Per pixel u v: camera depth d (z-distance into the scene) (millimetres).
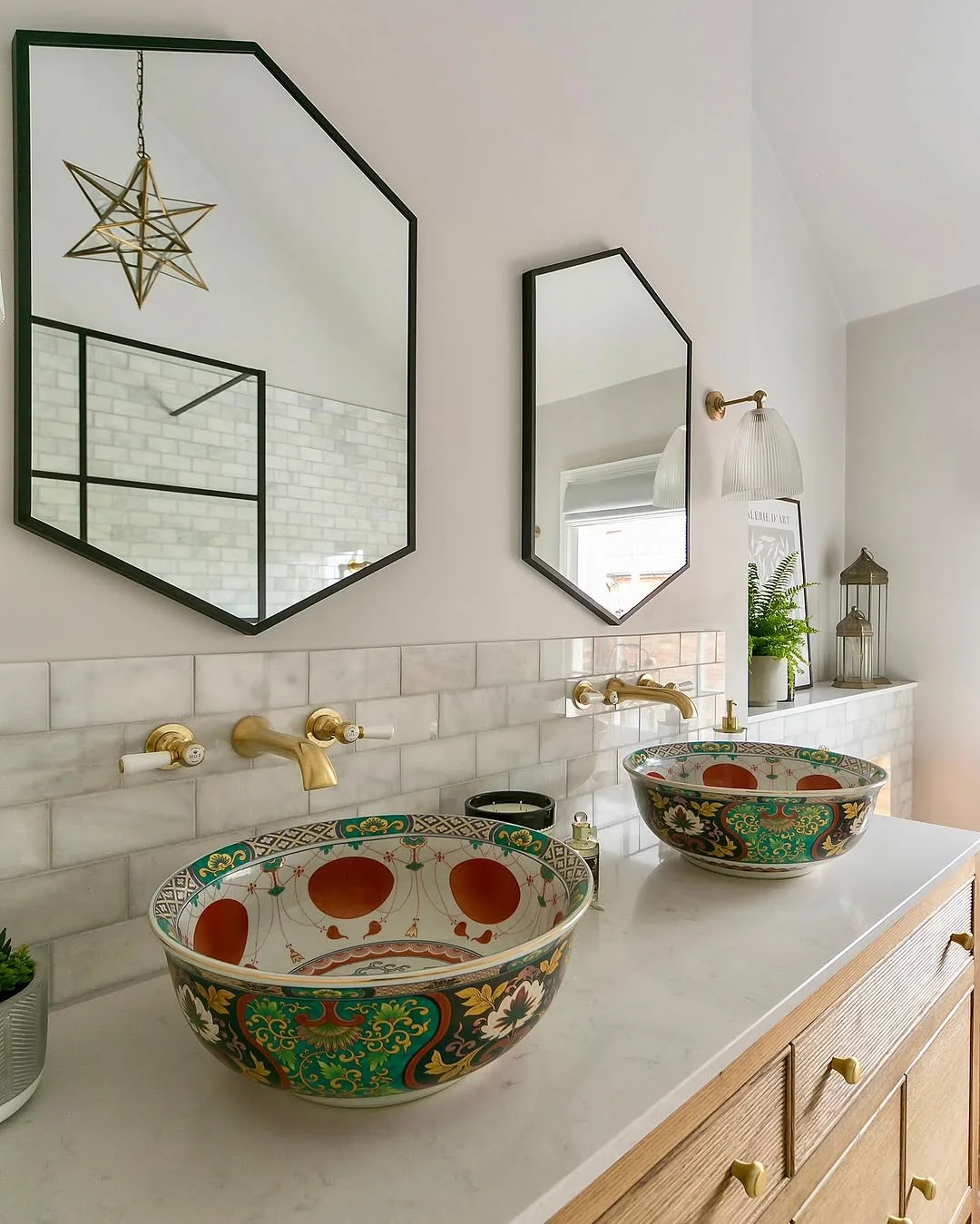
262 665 975
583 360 1425
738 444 1694
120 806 854
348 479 1062
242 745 940
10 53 785
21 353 781
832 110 2803
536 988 609
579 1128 610
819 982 868
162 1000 832
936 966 1206
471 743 1229
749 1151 776
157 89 883
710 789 1098
